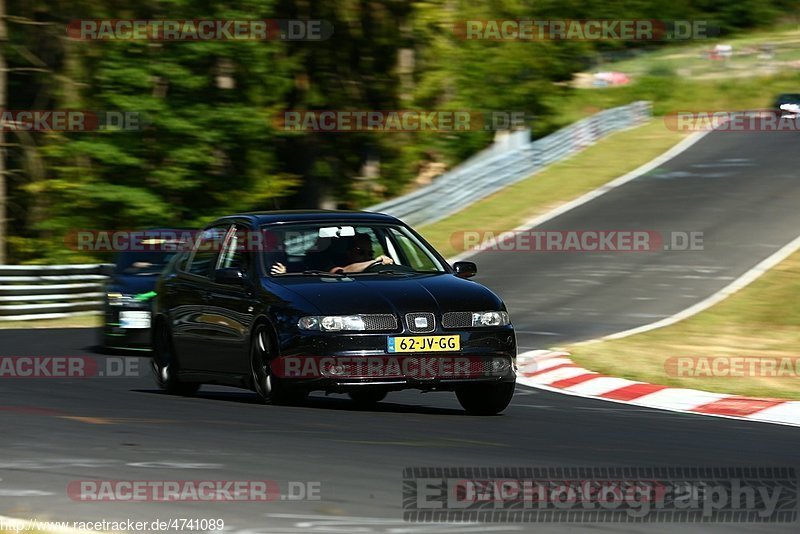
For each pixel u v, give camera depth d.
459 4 139.25
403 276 31.89
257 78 118.25
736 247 78.50
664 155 114.88
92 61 115.19
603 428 29.20
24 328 65.69
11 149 123.69
